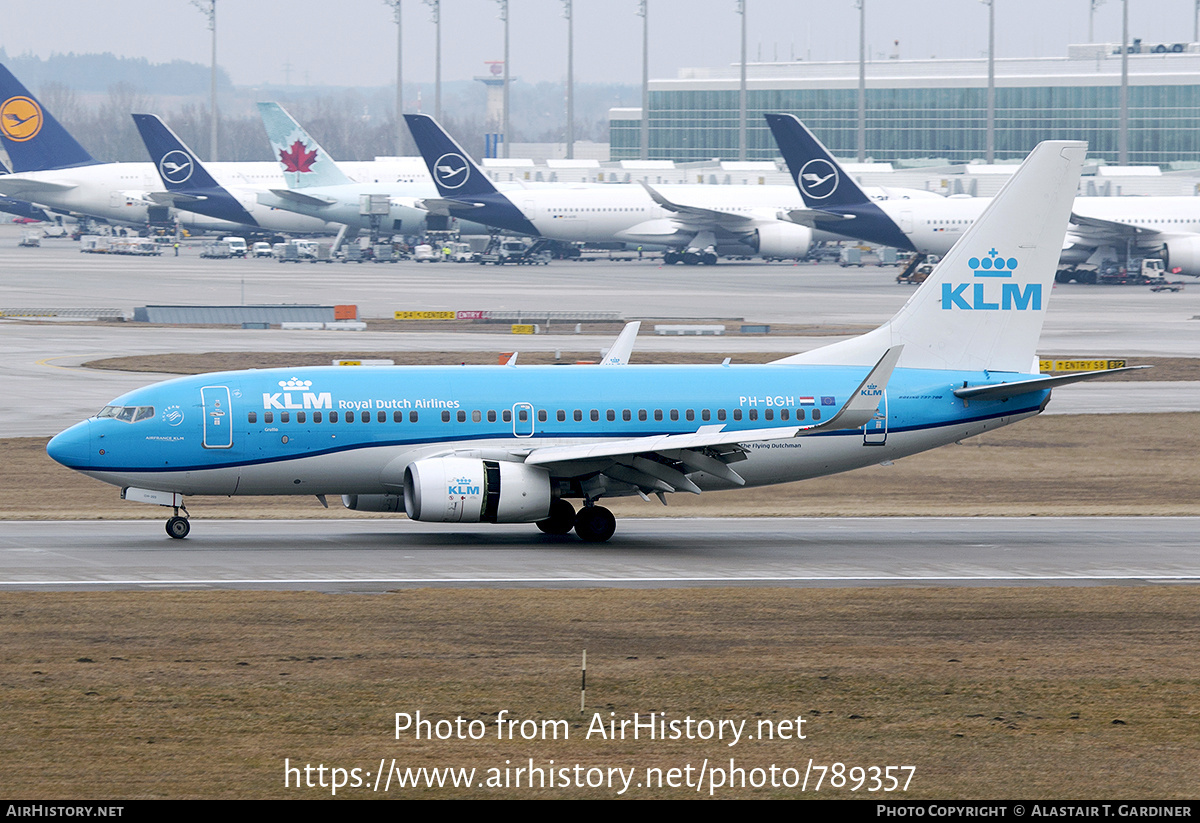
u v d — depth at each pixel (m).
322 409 158.12
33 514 180.25
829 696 88.62
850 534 169.75
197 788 70.00
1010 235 173.50
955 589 129.12
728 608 118.25
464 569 139.12
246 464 156.88
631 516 187.12
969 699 88.25
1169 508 197.88
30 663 94.69
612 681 91.88
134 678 90.75
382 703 85.75
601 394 163.88
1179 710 86.06
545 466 155.12
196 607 115.50
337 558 145.12
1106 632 109.25
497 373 164.25
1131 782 72.69
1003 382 172.25
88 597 119.75
